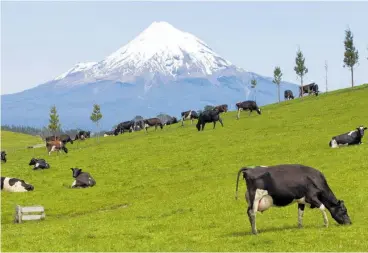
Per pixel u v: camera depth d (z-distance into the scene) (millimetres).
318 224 25828
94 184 50156
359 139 51719
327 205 24516
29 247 25328
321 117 74312
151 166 58000
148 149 70312
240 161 53188
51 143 82875
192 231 27219
